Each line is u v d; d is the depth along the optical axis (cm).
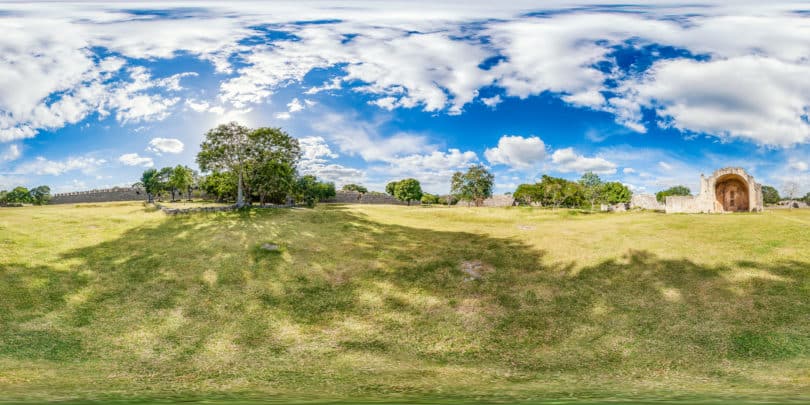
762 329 2002
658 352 1880
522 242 3616
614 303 2394
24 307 2275
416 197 12744
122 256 3103
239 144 5188
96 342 1992
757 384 1491
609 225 4272
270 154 5334
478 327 2211
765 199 10600
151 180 7081
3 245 3103
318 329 2217
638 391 1408
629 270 2834
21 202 7594
